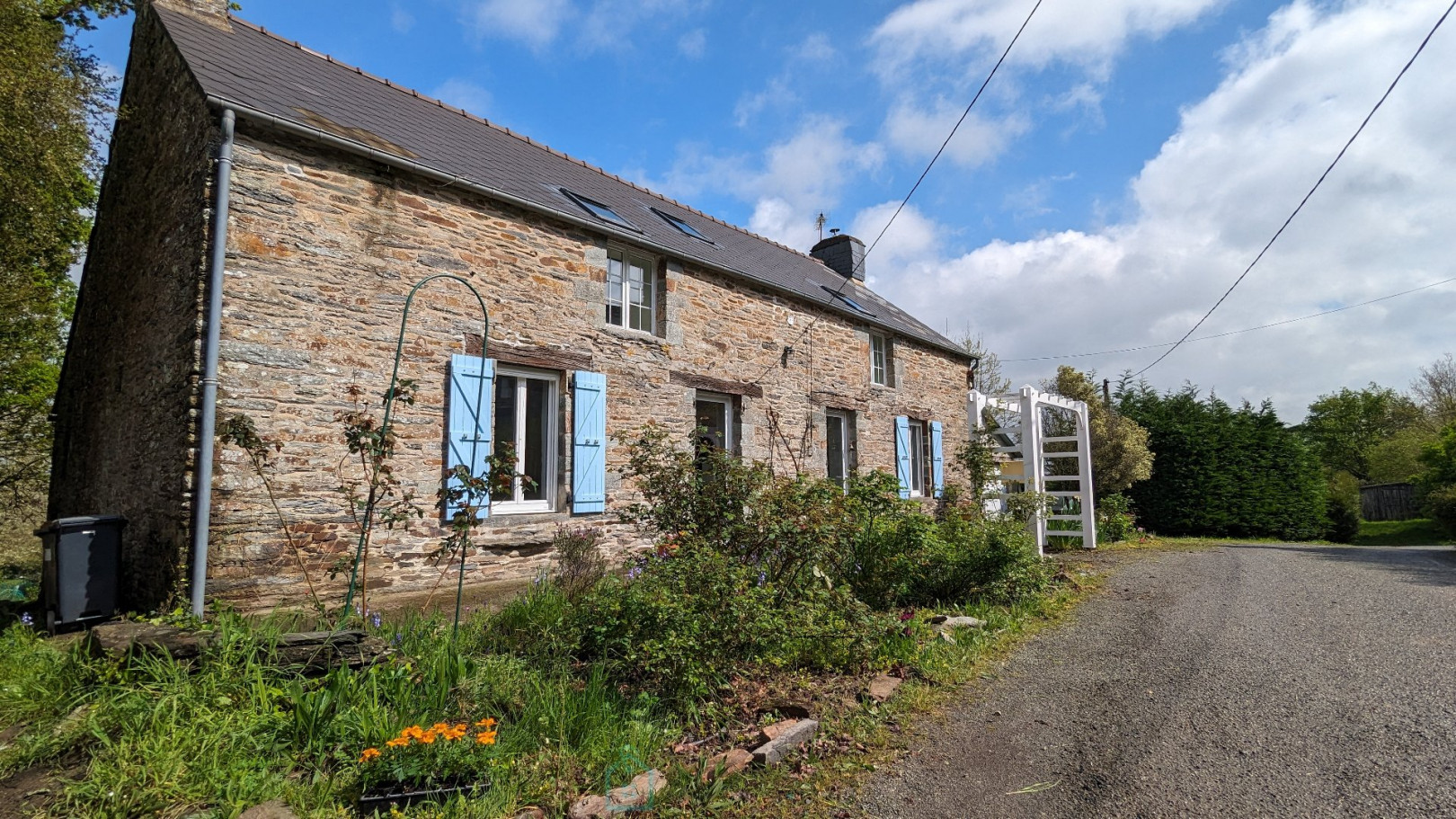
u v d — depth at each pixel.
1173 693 3.93
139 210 6.97
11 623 5.48
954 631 5.14
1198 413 15.57
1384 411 36.19
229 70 6.09
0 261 7.78
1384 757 3.00
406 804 2.65
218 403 5.18
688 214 12.44
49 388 10.26
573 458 7.27
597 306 7.70
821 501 4.88
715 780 2.90
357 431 4.77
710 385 8.89
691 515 4.89
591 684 3.54
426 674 3.51
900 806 2.79
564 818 2.63
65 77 6.20
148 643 3.33
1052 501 10.62
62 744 2.89
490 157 8.17
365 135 6.29
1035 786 2.92
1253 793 2.77
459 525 4.38
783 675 4.15
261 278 5.44
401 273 6.20
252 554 5.25
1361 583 7.13
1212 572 8.23
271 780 2.68
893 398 12.20
